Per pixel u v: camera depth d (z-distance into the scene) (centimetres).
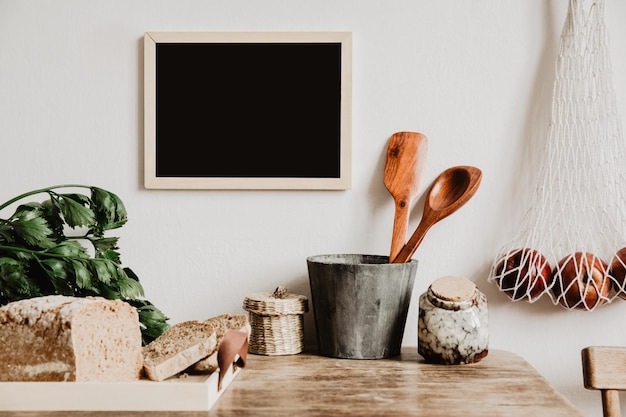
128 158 127
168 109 125
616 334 123
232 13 126
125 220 114
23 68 127
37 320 86
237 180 125
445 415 82
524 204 125
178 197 127
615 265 116
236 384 97
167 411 84
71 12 127
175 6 126
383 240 126
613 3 124
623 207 122
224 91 126
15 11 127
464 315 108
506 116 125
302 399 89
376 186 126
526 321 125
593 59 121
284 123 125
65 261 99
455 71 125
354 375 102
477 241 125
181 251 127
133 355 92
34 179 128
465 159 125
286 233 126
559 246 123
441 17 126
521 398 89
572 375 124
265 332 115
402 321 114
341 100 124
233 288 127
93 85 127
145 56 125
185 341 100
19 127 127
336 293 111
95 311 89
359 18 126
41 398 84
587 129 121
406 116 126
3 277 94
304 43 125
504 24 125
